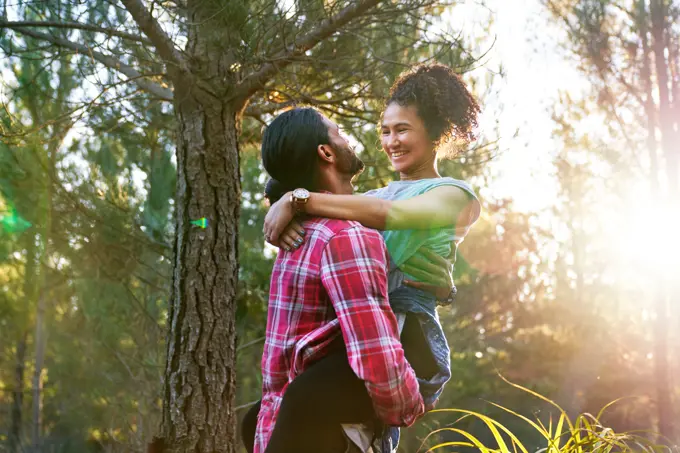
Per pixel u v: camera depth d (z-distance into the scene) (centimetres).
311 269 150
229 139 356
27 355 766
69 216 489
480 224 936
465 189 167
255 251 571
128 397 592
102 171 505
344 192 166
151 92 375
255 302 465
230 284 349
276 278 158
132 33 334
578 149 836
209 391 334
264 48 331
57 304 633
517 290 1048
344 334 141
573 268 1065
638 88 776
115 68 338
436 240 161
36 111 381
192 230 346
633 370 952
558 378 1041
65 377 607
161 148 507
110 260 508
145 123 449
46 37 346
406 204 156
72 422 611
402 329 158
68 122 378
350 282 142
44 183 470
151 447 331
